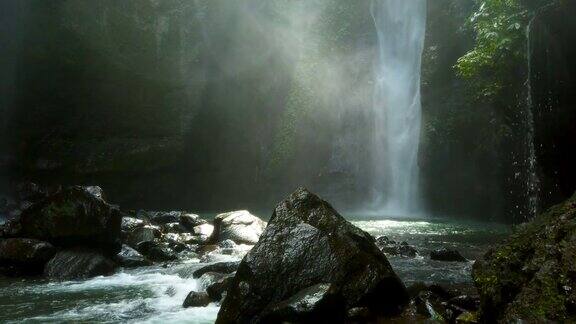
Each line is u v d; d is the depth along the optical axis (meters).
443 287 6.36
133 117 23.19
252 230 11.70
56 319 5.95
